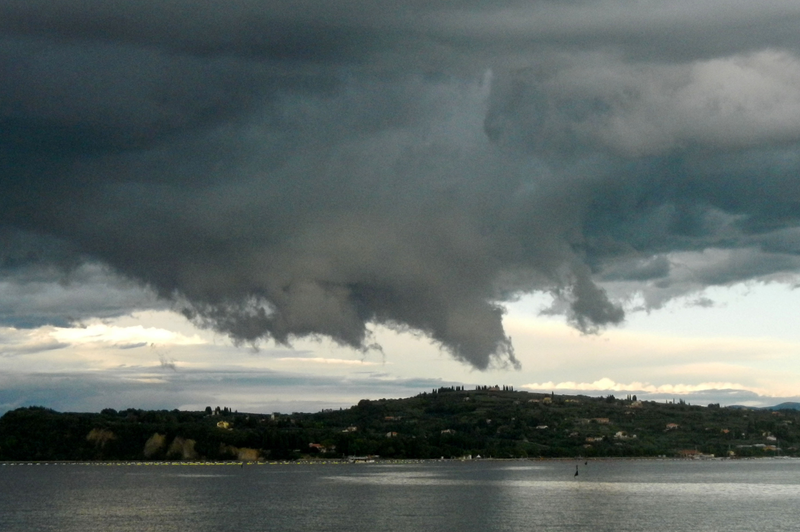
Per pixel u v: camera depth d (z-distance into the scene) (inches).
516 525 7790.4
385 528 7573.8
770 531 7450.8
